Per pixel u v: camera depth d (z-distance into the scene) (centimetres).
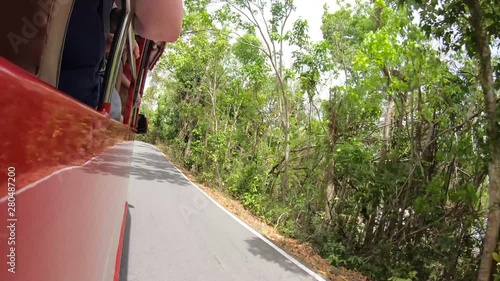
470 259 890
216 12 1738
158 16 252
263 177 1571
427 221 981
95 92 196
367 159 1126
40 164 83
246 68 1959
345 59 1458
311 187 1270
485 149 665
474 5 629
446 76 970
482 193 920
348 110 1212
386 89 1120
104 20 196
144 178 1563
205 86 2427
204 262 646
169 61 2569
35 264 87
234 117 2238
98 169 171
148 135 5575
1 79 62
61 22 140
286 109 1516
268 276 648
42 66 135
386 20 1040
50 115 87
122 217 501
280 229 1127
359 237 1127
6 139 65
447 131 937
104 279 255
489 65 645
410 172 991
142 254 629
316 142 1341
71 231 122
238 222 1062
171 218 922
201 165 2169
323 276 732
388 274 909
